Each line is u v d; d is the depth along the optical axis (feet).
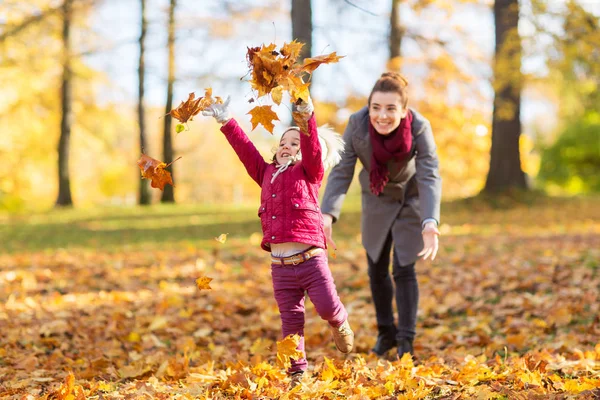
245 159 10.63
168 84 58.70
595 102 49.42
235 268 24.23
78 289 20.79
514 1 44.50
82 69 63.10
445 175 60.13
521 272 20.39
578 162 80.53
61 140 62.80
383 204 12.98
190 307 18.04
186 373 11.89
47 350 14.26
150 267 24.84
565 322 15.03
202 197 148.87
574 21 40.45
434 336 14.80
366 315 16.98
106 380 11.98
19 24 55.16
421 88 50.21
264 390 10.04
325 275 10.16
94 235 36.99
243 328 15.90
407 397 9.57
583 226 35.45
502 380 10.37
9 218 50.55
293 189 10.19
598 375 10.51
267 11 54.34
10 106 69.56
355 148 12.69
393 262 13.04
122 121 79.10
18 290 20.45
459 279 20.33
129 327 16.12
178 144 140.15
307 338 14.57
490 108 51.16
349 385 10.26
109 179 110.73
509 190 48.11
